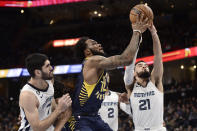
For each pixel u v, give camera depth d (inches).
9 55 825.5
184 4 789.9
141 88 151.7
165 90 639.8
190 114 459.8
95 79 102.8
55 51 889.5
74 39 887.7
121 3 749.3
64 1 738.2
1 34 916.0
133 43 100.1
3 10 877.8
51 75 111.7
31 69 109.0
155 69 146.9
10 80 789.9
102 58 100.9
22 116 111.7
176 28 802.2
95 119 107.5
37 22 943.7
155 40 140.4
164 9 837.2
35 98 108.9
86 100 104.8
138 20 104.7
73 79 722.2
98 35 874.1
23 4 815.1
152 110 149.8
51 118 105.4
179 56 658.8
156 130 149.6
